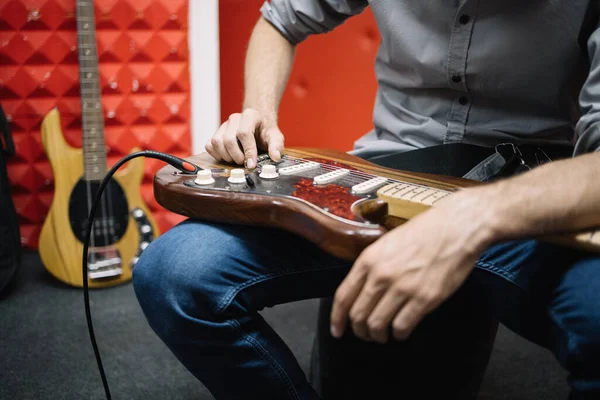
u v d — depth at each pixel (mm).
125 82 1856
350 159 894
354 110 2135
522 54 895
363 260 541
